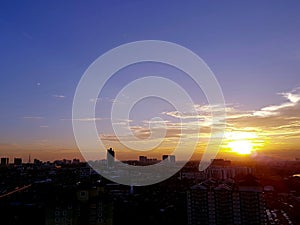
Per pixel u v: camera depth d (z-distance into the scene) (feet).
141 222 402.31
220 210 371.76
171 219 422.41
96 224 293.64
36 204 434.71
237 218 364.38
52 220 278.87
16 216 385.09
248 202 360.48
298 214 512.22
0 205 446.19
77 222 286.25
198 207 381.19
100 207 295.89
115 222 388.16
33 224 353.72
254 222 357.00
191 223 383.45
